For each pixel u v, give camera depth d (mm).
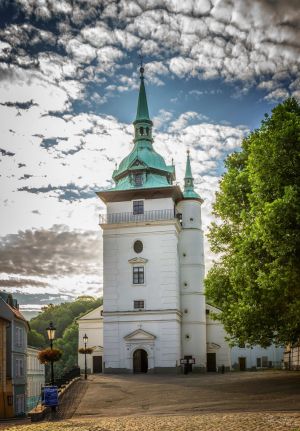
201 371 66438
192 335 67375
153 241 64812
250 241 29703
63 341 128625
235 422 19078
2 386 48875
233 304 37250
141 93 74000
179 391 36719
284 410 22953
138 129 72375
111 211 66875
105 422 22469
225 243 40000
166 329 62562
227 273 40094
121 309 63938
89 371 72750
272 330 36719
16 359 55031
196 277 68938
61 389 37625
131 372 62156
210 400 30328
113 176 70875
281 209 25750
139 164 67750
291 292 27500
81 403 33000
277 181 27703
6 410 49500
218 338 71750
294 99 30844
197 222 71125
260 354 79750
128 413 27562
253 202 30547
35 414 26859
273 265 27016
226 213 38094
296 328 33875
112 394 37125
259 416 20391
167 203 65938
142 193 66500
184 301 68312
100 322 74250
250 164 29438
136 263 64500
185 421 20516
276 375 47406
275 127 29203
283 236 25828
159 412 26688
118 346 63156
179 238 70188
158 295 63594
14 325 54500
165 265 64062
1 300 51594
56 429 20641
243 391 33406
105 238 65875
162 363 61906
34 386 75188
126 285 64438
